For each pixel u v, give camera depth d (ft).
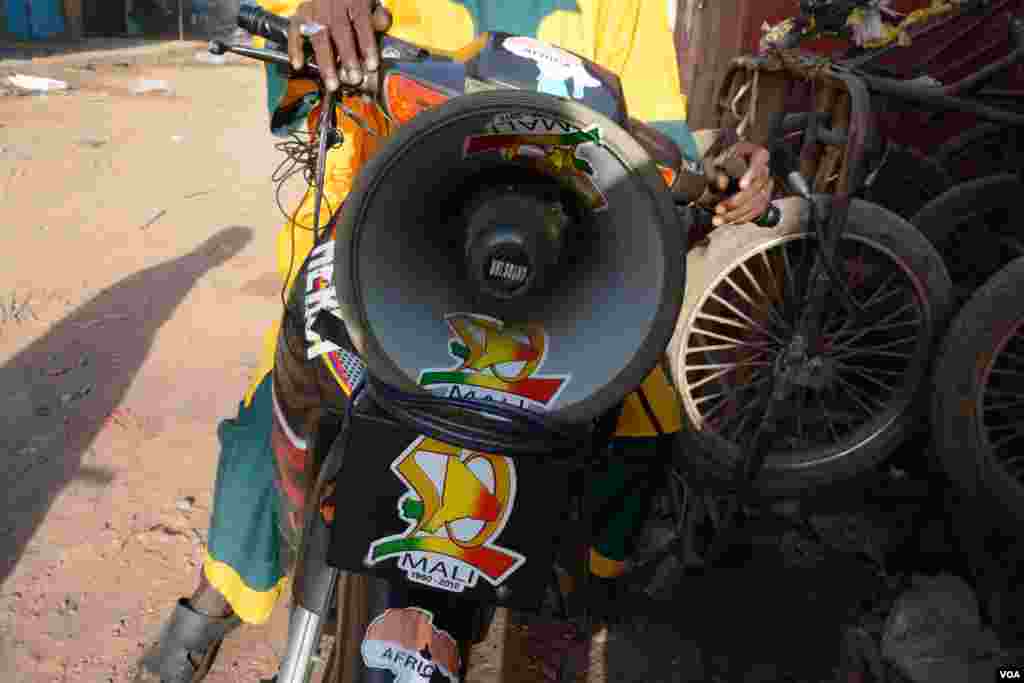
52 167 20.04
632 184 3.51
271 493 5.69
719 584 8.34
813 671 7.43
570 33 5.30
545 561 3.71
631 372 3.60
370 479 3.75
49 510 8.97
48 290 13.85
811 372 8.47
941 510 8.98
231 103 29.09
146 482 9.45
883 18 9.82
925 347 8.45
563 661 7.48
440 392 3.69
